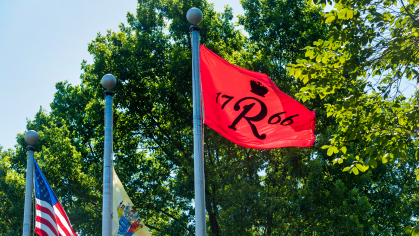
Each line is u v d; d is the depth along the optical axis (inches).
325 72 381.1
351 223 634.2
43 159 1068.5
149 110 942.4
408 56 358.9
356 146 662.5
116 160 984.9
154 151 1029.8
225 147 841.5
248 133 369.7
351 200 674.2
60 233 514.0
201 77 378.3
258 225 747.4
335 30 359.6
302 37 904.3
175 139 933.2
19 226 1119.0
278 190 787.4
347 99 375.2
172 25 937.5
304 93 394.0
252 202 709.3
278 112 376.5
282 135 371.2
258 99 378.3
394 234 812.6
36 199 507.8
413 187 912.3
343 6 354.6
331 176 716.0
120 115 975.6
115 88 908.6
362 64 360.5
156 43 951.6
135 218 495.2
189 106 899.4
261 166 826.2
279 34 944.3
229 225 699.4
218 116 368.8
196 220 311.4
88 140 1053.2
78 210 946.1
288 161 722.8
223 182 781.9
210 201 867.4
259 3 1015.6
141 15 1008.2
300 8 975.6
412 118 357.1
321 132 811.4
